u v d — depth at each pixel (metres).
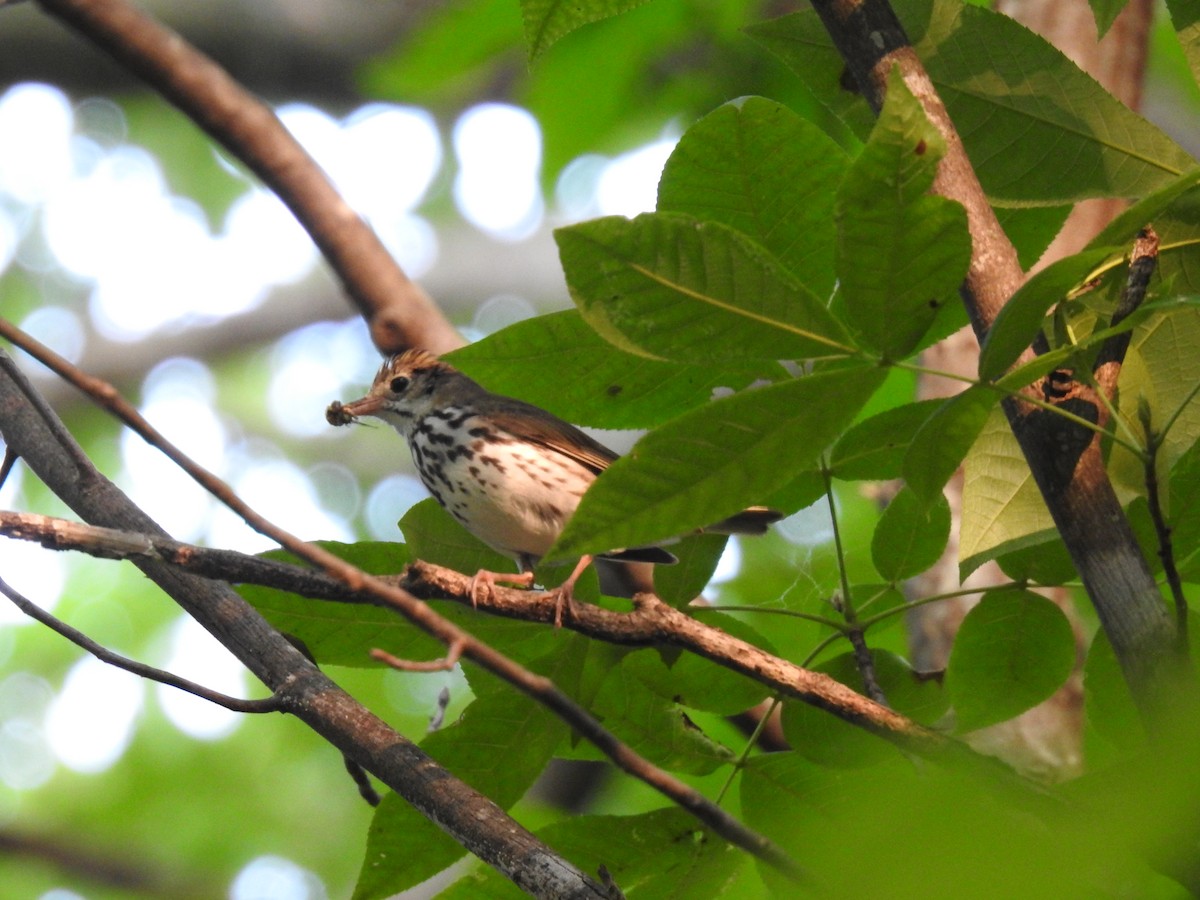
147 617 23.11
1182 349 6.66
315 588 6.29
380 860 6.95
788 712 7.01
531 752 7.00
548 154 14.86
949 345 10.37
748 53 14.18
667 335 5.05
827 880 3.11
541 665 6.98
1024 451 5.69
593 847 6.88
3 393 8.48
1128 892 4.41
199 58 9.56
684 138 6.56
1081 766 8.95
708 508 5.31
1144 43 11.15
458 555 8.62
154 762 22.42
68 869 21.61
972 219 5.71
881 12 5.97
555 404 6.96
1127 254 5.99
